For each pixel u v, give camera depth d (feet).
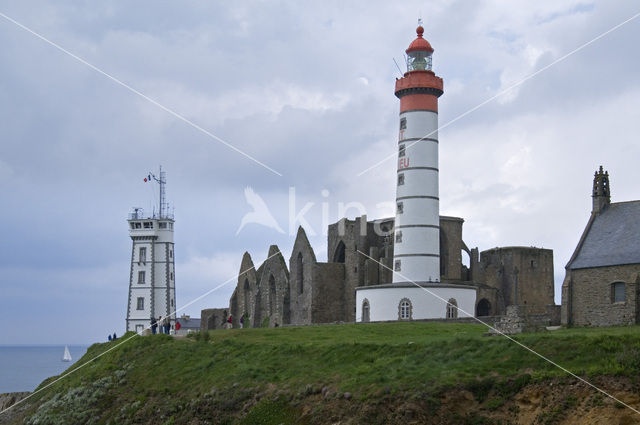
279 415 177.27
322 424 166.40
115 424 206.28
